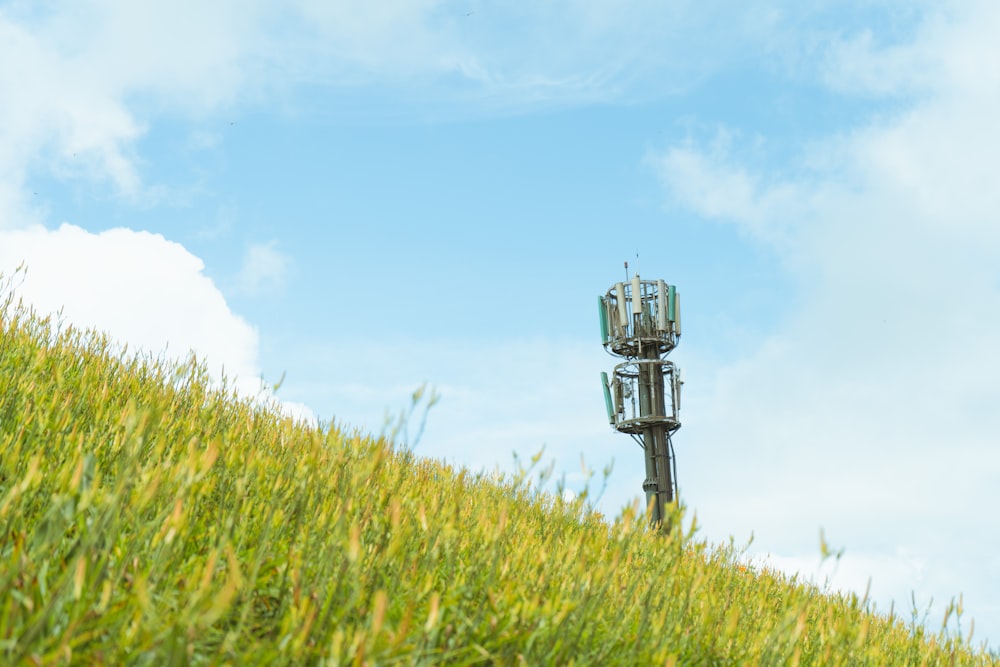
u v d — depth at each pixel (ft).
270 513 7.83
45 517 6.87
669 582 10.17
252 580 6.31
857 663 9.95
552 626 8.08
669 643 9.23
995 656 12.19
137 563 7.33
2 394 11.75
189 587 6.40
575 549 9.66
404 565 8.70
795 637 9.04
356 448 11.27
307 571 7.91
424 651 6.92
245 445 11.37
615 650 8.82
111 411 11.92
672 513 9.07
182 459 9.49
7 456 8.77
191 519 8.18
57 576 6.92
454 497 11.40
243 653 6.37
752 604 12.27
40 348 15.93
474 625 7.93
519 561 10.30
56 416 10.83
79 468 6.46
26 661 5.32
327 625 7.00
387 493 10.30
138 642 5.97
